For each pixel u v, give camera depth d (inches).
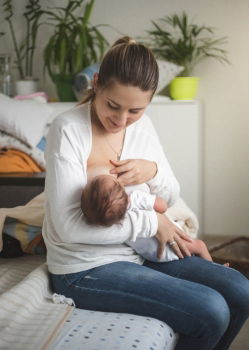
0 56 129.7
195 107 122.9
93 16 135.0
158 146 64.2
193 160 124.9
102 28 135.2
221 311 49.8
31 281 56.3
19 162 97.2
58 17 128.7
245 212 132.7
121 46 52.1
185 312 49.9
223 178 133.2
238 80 128.0
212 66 129.3
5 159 95.6
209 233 136.3
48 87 140.9
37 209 72.7
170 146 125.7
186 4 128.4
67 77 126.4
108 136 58.9
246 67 126.7
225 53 127.6
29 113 106.7
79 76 121.4
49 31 138.2
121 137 60.5
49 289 57.9
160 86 125.6
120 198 52.6
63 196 52.5
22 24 139.3
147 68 51.2
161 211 61.2
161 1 130.0
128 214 54.7
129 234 54.2
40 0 136.9
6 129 103.0
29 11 134.1
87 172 56.5
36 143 103.4
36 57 140.3
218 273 56.4
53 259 56.4
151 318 51.7
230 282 55.1
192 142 124.3
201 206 132.8
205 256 62.5
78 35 129.4
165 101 125.0
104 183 52.4
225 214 134.3
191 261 59.1
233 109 129.6
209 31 127.8
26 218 71.7
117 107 52.2
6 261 71.8
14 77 143.3
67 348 45.6
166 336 49.7
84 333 48.4
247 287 55.1
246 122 129.1
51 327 48.8
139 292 52.0
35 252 73.2
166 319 51.4
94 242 53.3
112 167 58.1
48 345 45.6
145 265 60.5
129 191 59.1
